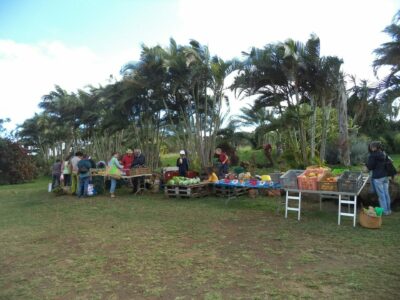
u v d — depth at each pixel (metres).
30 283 5.04
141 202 11.88
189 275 5.08
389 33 13.14
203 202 11.43
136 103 19.25
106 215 9.79
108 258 5.98
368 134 32.19
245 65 14.43
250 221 8.42
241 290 4.52
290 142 15.77
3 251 6.67
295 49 13.55
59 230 8.20
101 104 22.89
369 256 5.68
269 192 11.98
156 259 5.83
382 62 13.34
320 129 21.52
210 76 16.38
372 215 7.36
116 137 32.09
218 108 17.75
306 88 14.52
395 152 32.34
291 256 5.79
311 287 4.54
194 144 18.52
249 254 5.95
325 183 8.01
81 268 5.55
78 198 13.59
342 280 4.72
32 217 10.02
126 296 4.49
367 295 4.26
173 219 8.93
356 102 16.28
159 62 16.34
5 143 29.64
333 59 13.30
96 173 14.54
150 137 21.39
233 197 11.45
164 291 4.59
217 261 5.64
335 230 7.34
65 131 37.59
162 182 14.60
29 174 30.39
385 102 13.82
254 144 30.91
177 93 17.91
